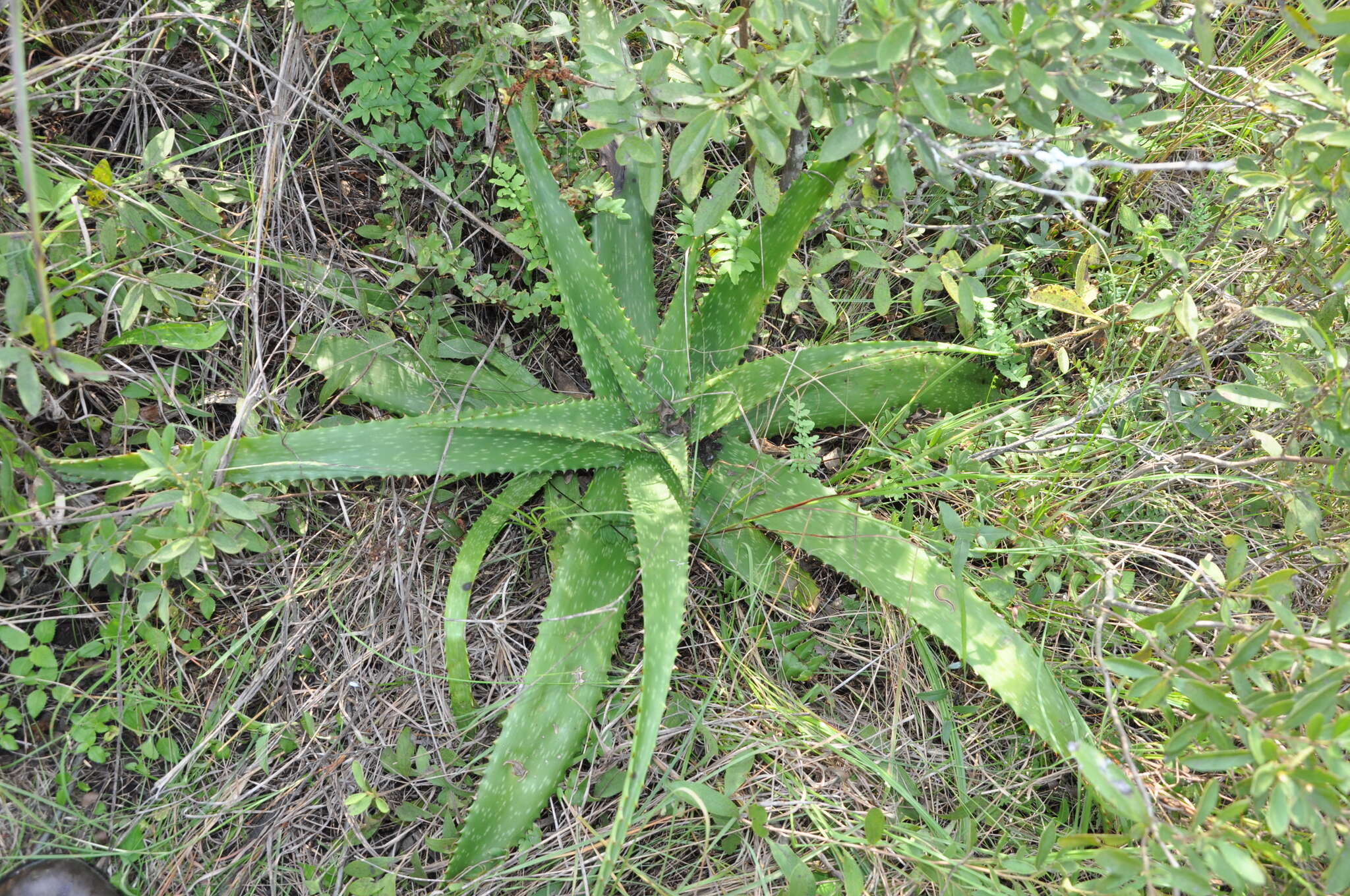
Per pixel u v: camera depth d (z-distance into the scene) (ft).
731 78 7.33
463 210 9.79
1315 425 7.94
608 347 8.56
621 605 8.77
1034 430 10.25
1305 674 6.97
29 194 6.03
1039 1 6.97
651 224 9.85
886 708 9.25
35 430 8.40
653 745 6.89
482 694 9.24
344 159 10.32
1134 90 9.31
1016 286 10.59
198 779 8.41
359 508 9.53
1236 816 6.25
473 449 8.60
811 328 10.96
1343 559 8.29
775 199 8.12
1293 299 9.48
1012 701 7.70
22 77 5.87
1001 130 10.02
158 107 9.37
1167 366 10.08
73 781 8.17
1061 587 9.38
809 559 9.84
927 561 8.48
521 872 8.27
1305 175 7.64
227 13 9.60
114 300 8.55
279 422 8.92
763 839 8.42
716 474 9.26
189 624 8.77
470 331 10.15
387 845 8.59
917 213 10.68
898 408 10.02
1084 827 8.29
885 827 8.20
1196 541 9.82
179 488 7.77
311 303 9.66
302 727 8.87
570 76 8.75
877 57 6.73
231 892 8.23
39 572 8.28
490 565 9.71
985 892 7.63
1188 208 11.09
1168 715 7.56
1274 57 10.98
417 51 10.02
